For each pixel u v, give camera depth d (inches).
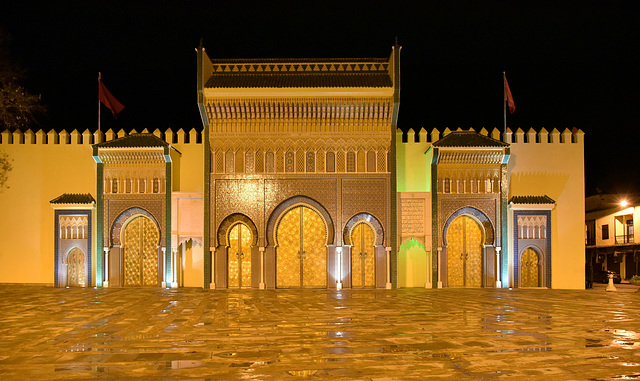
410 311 550.3
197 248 852.6
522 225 846.5
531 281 846.5
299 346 369.1
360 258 829.2
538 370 303.7
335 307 583.8
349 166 829.8
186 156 864.3
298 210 833.5
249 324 465.1
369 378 287.7
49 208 859.4
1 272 856.3
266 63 856.9
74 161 861.2
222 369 307.4
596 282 1295.5
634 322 478.0
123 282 842.2
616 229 1443.2
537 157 859.4
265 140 829.2
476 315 521.3
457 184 840.9
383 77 840.9
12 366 316.8
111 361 327.9
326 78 837.2
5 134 868.6
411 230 836.6
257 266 820.0
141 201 837.2
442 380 283.9
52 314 532.7
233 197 826.2
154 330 436.1
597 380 283.3
